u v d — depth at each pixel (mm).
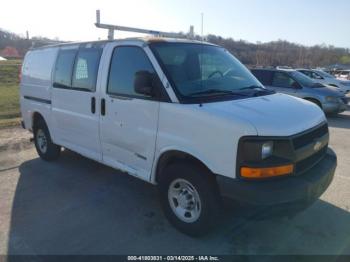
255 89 3916
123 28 4871
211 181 3141
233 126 2826
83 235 3465
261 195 2744
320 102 10562
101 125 4172
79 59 4516
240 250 3189
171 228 3588
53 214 3922
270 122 2879
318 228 3562
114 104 3908
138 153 3754
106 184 4836
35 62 5734
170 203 3533
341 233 3465
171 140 3303
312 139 3195
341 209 3980
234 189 2854
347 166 5582
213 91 3504
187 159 3365
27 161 5941
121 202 4238
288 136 2859
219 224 3609
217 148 2939
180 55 3689
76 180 5000
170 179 3439
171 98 3289
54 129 5285
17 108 12469
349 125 9664
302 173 3053
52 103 5164
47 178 5086
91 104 4273
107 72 4008
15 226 3650
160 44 3662
